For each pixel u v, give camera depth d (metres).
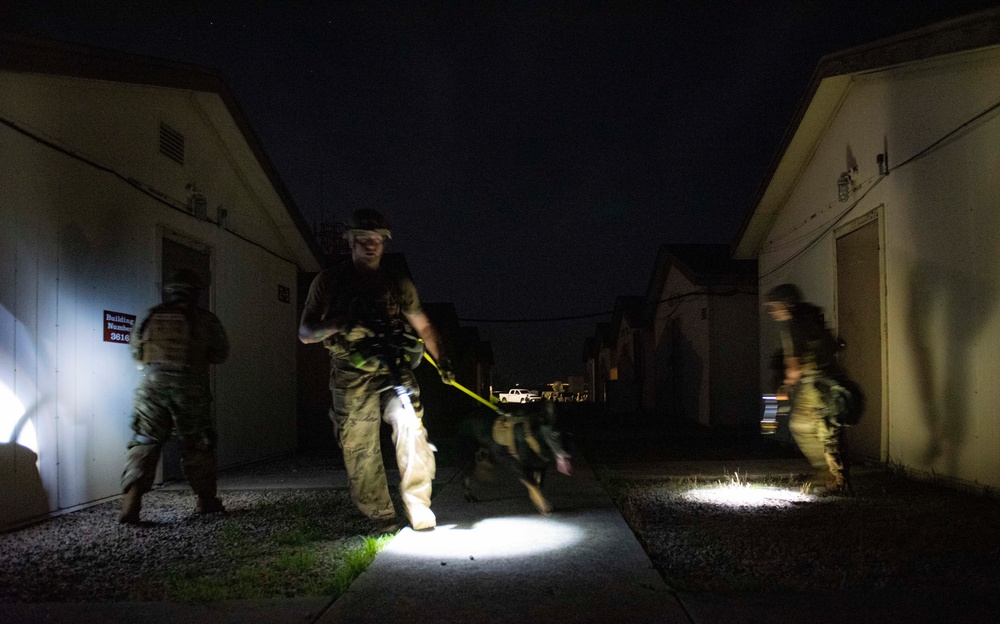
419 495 5.70
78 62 7.16
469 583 4.20
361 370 5.54
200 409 6.67
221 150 10.86
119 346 8.05
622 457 11.77
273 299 12.90
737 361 19.64
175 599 4.12
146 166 8.75
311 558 4.82
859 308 10.09
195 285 6.74
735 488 7.86
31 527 6.36
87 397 7.42
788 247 13.44
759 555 4.91
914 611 3.66
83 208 7.46
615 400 30.02
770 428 8.86
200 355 6.69
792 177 12.86
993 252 6.94
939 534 5.43
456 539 5.36
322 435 16.69
